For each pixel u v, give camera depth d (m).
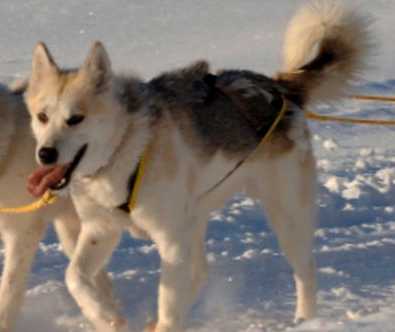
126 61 23.92
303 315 8.91
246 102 8.78
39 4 32.78
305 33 9.52
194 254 9.10
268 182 8.99
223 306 9.23
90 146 7.44
